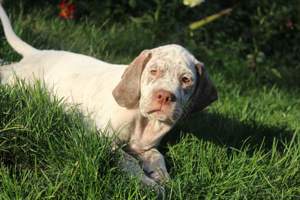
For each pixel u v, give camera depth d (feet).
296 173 14.38
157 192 12.52
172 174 13.87
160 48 13.62
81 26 23.43
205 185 13.17
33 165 12.99
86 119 14.38
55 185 11.96
